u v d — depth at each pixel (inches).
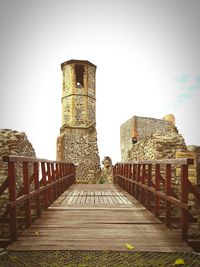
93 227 160.4
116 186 448.5
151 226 163.5
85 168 763.4
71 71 789.2
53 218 185.8
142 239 135.9
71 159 758.5
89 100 796.6
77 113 783.1
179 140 365.4
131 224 168.6
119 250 119.2
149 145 389.4
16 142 324.8
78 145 770.2
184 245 126.6
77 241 132.3
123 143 805.2
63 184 358.3
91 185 471.2
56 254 114.6
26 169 160.2
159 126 766.5
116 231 151.4
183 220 133.4
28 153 386.6
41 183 227.3
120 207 230.4
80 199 282.7
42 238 137.0
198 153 374.9
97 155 788.0
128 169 345.7
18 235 142.5
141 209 220.5
